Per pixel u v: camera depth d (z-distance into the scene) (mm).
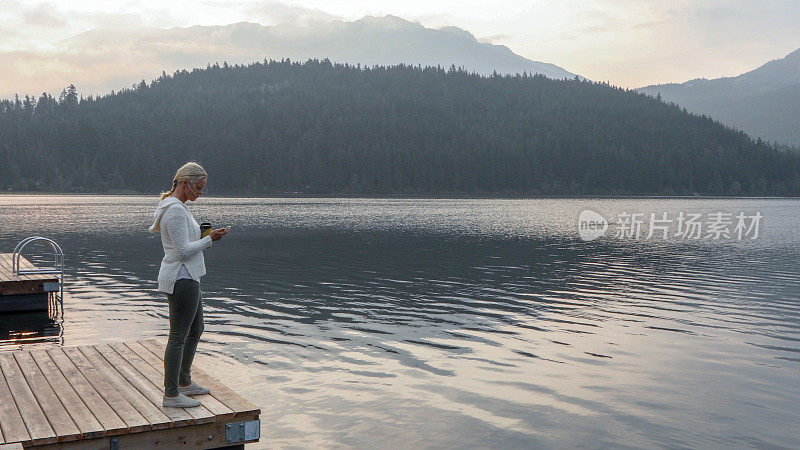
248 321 14406
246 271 23641
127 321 14016
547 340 12953
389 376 10219
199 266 6059
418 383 9883
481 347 12281
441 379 10117
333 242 36531
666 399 9289
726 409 8891
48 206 90000
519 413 8617
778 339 13234
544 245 36344
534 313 15922
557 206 113938
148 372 7344
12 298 14992
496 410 8719
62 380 7047
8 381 7008
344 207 98188
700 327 14406
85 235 39094
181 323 6059
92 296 17422
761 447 7621
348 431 7859
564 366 10984
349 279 21688
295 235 41656
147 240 35844
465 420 8312
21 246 15727
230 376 10039
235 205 104938
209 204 109625
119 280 20609
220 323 14125
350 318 14953
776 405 9086
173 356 6102
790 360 11547
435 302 17328
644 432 8023
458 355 11641
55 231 42188
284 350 11742
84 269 23391
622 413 8680
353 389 9516
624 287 20594
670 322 14945
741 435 7977
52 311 15219
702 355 11844
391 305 16781
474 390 9578
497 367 10859
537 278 22484
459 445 7504
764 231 52562
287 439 7578
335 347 12062
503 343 12633
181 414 6004
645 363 11234
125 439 5719
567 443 7629
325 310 15930
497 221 62375
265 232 44344
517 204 123875
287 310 15859
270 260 27328
